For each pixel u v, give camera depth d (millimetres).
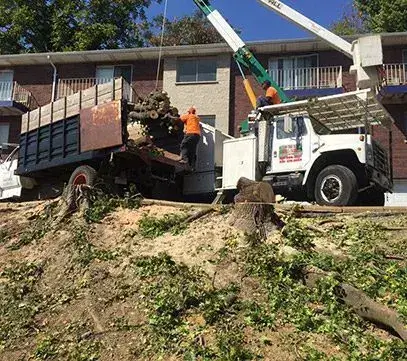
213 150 12961
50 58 27344
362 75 11938
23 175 13742
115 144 10969
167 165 12117
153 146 11664
